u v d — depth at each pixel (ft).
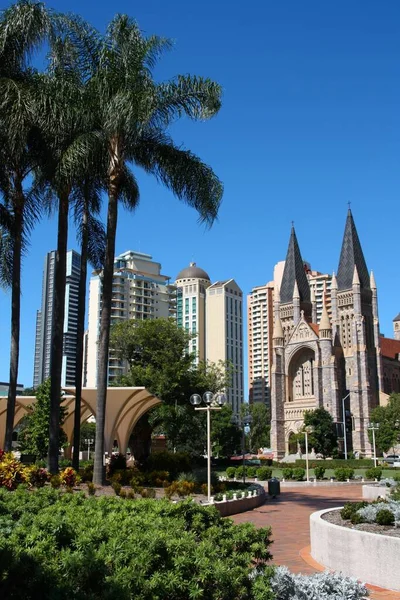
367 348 467.11
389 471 230.68
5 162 92.38
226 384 242.17
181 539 27.84
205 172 99.40
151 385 193.16
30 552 26.37
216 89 96.89
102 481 90.68
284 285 526.98
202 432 220.43
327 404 443.73
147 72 94.32
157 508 34.60
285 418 469.57
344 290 485.97
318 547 50.47
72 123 91.30
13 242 101.04
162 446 267.80
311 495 131.95
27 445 188.34
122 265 641.81
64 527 29.58
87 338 603.26
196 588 25.38
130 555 26.73
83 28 95.55
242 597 27.09
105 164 99.86
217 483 110.11
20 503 41.16
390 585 41.16
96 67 95.45
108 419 141.08
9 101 83.30
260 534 32.55
